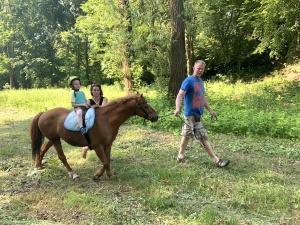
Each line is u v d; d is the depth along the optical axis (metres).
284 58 22.47
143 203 4.67
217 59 25.58
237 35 23.20
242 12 20.80
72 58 38.66
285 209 4.46
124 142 8.45
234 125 9.12
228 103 12.80
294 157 6.88
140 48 14.02
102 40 19.69
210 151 6.36
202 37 23.50
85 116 5.50
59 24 38.97
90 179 5.77
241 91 16.58
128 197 4.91
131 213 4.39
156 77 14.16
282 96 14.56
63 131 5.64
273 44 16.44
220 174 5.89
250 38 22.39
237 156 7.03
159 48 13.47
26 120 12.59
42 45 38.34
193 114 6.28
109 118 5.56
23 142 8.80
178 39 12.26
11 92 23.14
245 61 25.59
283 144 7.82
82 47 36.41
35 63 37.31
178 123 9.86
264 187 5.17
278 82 18.39
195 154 7.19
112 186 5.40
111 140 5.64
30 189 5.37
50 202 4.78
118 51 15.35
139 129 10.02
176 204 4.64
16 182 5.66
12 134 9.88
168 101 11.93
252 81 20.84
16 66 40.78
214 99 13.43
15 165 6.66
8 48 38.91
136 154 7.32
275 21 15.72
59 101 16.39
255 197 4.82
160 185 5.32
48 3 37.09
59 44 38.72
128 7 14.25
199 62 6.16
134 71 16.22
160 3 13.48
